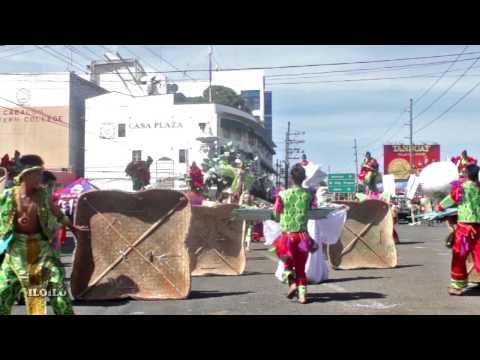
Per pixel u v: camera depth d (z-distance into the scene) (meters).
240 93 92.94
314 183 9.22
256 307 7.69
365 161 19.00
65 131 62.47
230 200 18.28
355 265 11.84
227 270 11.44
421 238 20.77
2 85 63.19
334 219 9.79
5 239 5.61
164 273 8.55
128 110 63.56
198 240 11.49
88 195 8.71
